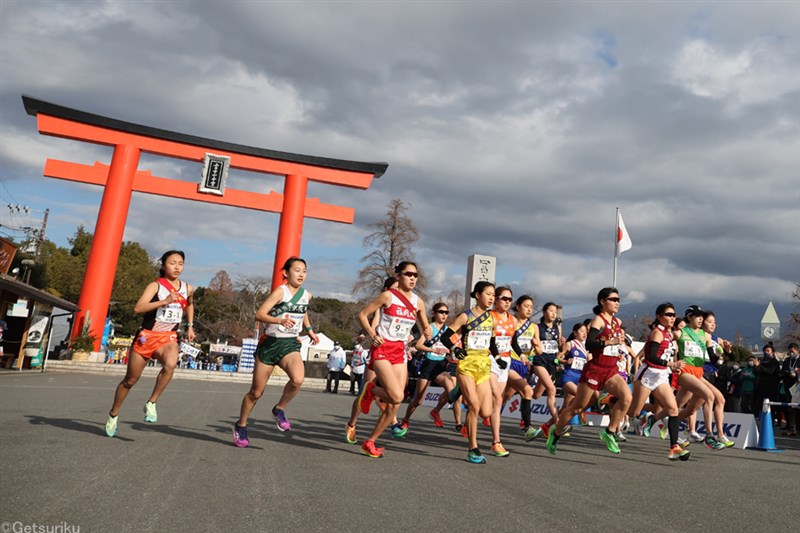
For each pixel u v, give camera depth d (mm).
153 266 69375
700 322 8883
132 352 6734
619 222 18469
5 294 24719
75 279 54688
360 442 7699
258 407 12461
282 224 32781
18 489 3953
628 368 10758
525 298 9523
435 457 6633
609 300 7238
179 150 31812
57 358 30828
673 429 7418
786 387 13273
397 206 40250
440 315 9844
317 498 4137
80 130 30266
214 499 3965
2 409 9148
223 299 76062
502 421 13703
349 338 55812
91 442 6156
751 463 7652
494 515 3875
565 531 3541
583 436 10391
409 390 12266
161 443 6363
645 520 3908
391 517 3709
